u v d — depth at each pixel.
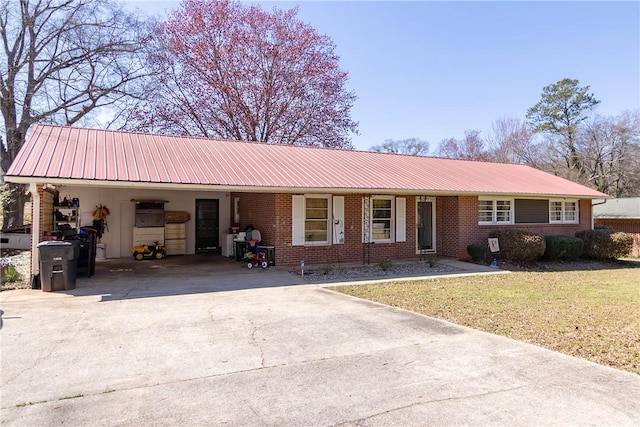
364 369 4.59
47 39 21.64
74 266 9.16
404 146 56.31
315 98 29.00
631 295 9.37
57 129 13.28
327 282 10.50
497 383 4.21
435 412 3.58
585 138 38.12
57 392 3.93
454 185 14.68
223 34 27.55
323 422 3.39
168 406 3.66
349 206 14.39
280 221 13.10
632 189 36.41
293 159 14.73
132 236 15.23
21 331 5.90
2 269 10.00
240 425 3.34
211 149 14.27
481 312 7.48
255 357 4.95
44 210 10.15
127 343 5.42
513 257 14.57
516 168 21.20
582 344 5.57
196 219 16.56
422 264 14.08
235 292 9.03
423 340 5.67
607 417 3.50
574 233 18.08
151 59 24.34
